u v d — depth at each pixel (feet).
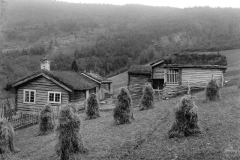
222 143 33.12
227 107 53.98
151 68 115.24
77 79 101.71
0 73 171.94
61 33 454.40
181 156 31.40
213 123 42.98
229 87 83.46
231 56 191.83
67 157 36.40
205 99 65.26
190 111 38.63
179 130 39.04
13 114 82.02
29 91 91.61
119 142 41.06
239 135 35.04
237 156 28.48
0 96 132.67
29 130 66.80
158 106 70.18
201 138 36.40
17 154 44.70
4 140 45.09
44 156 40.60
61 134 36.88
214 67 87.97
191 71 91.04
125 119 54.29
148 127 47.98
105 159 34.47
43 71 88.63
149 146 37.01
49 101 89.76
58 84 86.99
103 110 84.58
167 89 90.02
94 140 44.16
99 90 121.19
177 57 96.53
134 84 117.29
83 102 97.81
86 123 61.62
